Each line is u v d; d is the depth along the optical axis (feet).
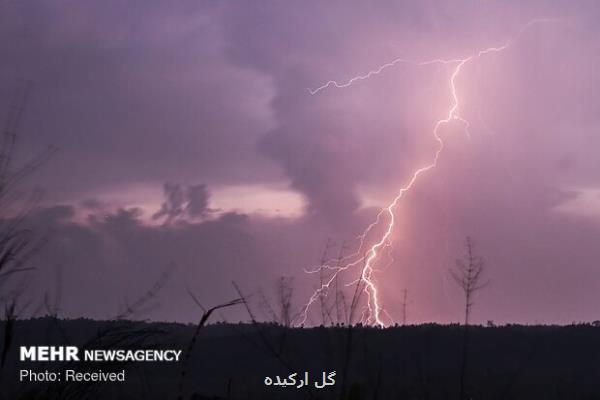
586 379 66.95
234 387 59.93
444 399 32.07
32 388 17.70
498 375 61.00
